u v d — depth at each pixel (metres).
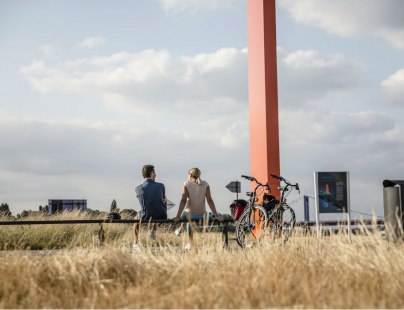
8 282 5.31
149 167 9.55
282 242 7.46
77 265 5.59
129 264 5.82
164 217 9.48
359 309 4.45
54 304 4.92
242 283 5.08
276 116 12.69
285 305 4.62
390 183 8.68
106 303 4.87
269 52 12.70
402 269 5.46
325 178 10.29
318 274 5.46
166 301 4.76
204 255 6.46
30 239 11.58
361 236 6.30
